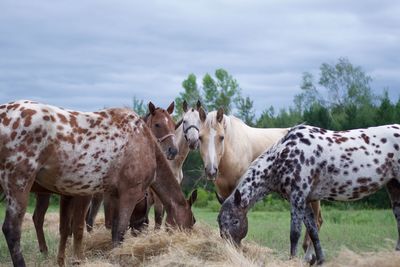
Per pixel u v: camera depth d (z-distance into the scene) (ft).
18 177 22.38
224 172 32.42
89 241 29.76
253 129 35.63
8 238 22.33
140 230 30.68
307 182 25.88
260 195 26.91
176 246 25.13
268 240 36.86
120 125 25.66
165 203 29.07
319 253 25.70
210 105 147.33
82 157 24.03
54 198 90.89
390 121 93.97
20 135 22.30
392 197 27.63
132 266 25.04
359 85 177.06
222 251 24.50
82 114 24.68
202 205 89.25
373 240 35.47
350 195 26.53
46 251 29.68
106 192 25.99
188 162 99.96
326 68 180.24
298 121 129.18
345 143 26.35
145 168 26.63
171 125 34.55
